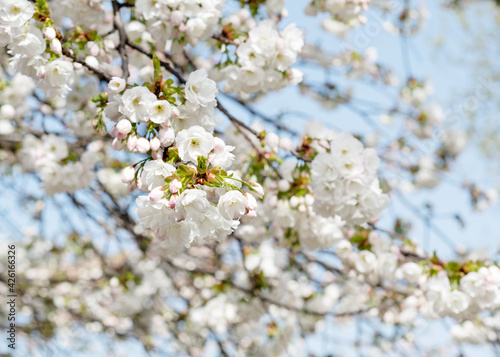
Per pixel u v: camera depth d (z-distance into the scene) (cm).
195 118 212
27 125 473
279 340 574
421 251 401
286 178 335
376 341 614
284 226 347
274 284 540
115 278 606
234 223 188
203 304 631
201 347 680
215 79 320
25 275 738
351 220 297
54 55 239
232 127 370
